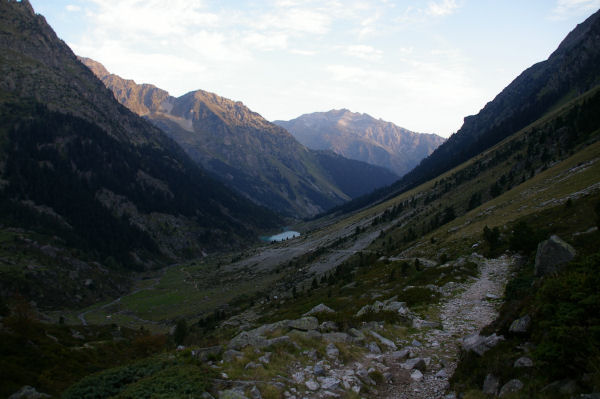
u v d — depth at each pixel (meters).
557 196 59.25
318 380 13.64
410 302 29.69
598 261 12.03
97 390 13.02
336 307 43.47
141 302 136.88
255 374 13.50
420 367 15.42
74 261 150.88
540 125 166.50
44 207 183.38
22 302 38.50
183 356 15.67
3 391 20.48
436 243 78.19
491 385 10.91
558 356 9.20
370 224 192.25
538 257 25.09
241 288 147.00
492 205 88.12
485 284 32.72
